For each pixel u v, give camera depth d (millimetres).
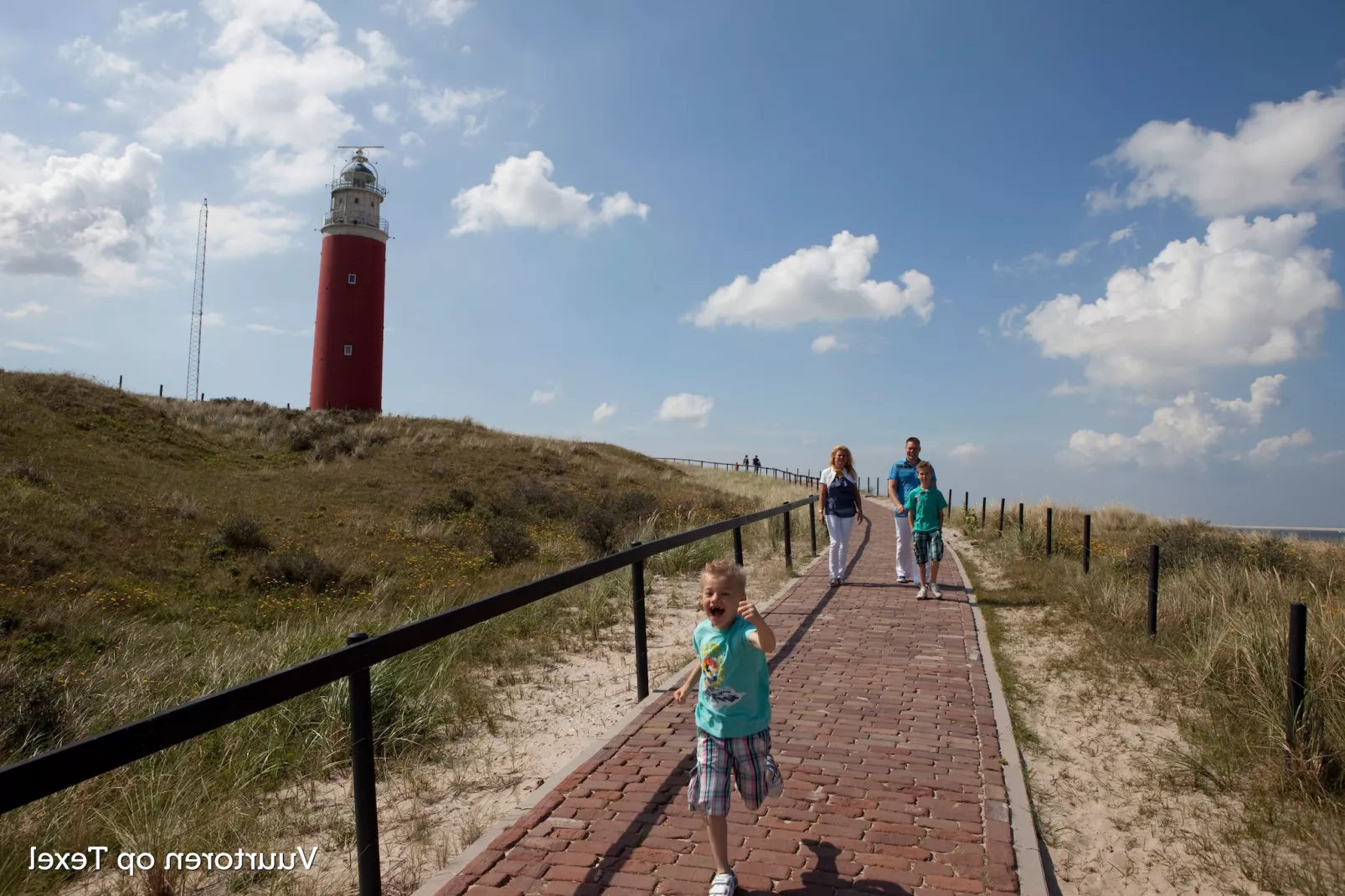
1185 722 5648
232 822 4527
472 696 6617
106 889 4027
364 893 3332
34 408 25766
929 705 6008
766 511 11570
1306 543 15648
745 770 3500
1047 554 13719
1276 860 3904
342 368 42781
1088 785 4844
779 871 3588
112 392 30781
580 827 4012
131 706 7199
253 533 18484
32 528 16156
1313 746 4602
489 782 4992
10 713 6637
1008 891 3441
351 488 25984
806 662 7199
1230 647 6371
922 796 4398
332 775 5340
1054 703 6254
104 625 12461
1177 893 3727
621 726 5551
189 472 25469
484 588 15578
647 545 6621
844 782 4582
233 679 7445
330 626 10867
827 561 14008
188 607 14516
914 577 11906
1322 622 6246
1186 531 15359
